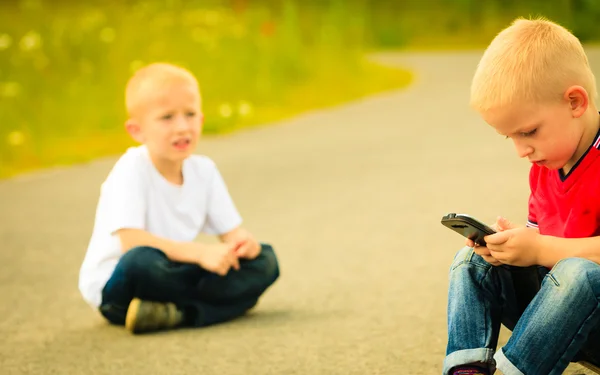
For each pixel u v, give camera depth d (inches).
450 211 301.4
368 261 242.2
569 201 122.7
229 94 662.5
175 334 183.0
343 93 757.9
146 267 180.5
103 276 188.2
